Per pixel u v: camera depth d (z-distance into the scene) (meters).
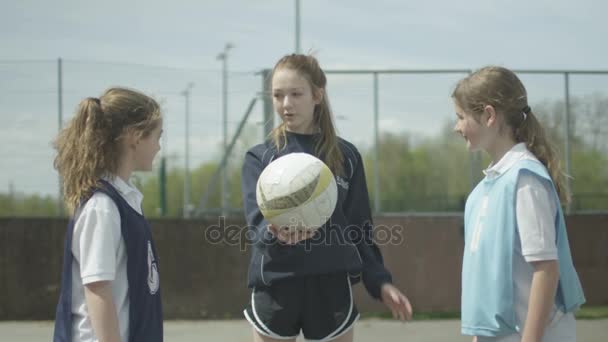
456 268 12.52
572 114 13.07
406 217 12.57
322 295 4.55
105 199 3.70
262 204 4.28
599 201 13.20
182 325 11.78
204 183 14.59
